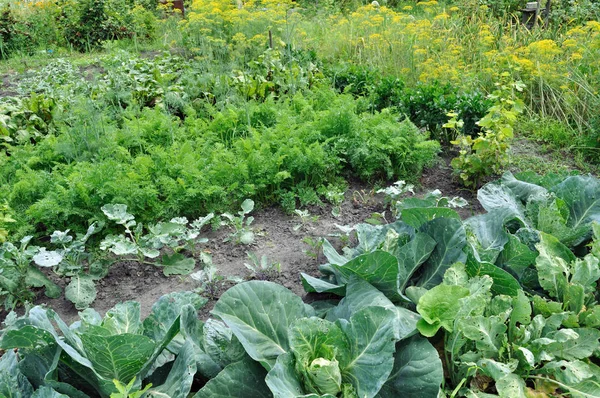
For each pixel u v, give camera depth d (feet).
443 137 21.63
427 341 8.11
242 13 31.60
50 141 19.76
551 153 20.86
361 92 25.94
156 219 15.90
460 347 8.42
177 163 17.24
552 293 9.86
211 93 25.08
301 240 14.98
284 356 7.62
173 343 8.66
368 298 8.99
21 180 16.37
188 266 13.78
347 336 7.87
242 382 7.89
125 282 13.41
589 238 11.52
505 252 10.58
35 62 36.55
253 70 27.81
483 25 31.07
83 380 8.23
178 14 44.11
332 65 30.22
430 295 8.43
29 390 7.50
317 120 20.39
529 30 33.35
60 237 13.17
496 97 18.95
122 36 42.83
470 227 11.20
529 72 25.02
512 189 13.32
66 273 13.03
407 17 34.71
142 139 19.97
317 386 7.50
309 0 51.06
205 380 8.79
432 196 13.29
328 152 18.34
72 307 12.70
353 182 18.61
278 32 33.81
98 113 21.58
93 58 37.11
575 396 8.02
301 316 8.80
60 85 27.68
